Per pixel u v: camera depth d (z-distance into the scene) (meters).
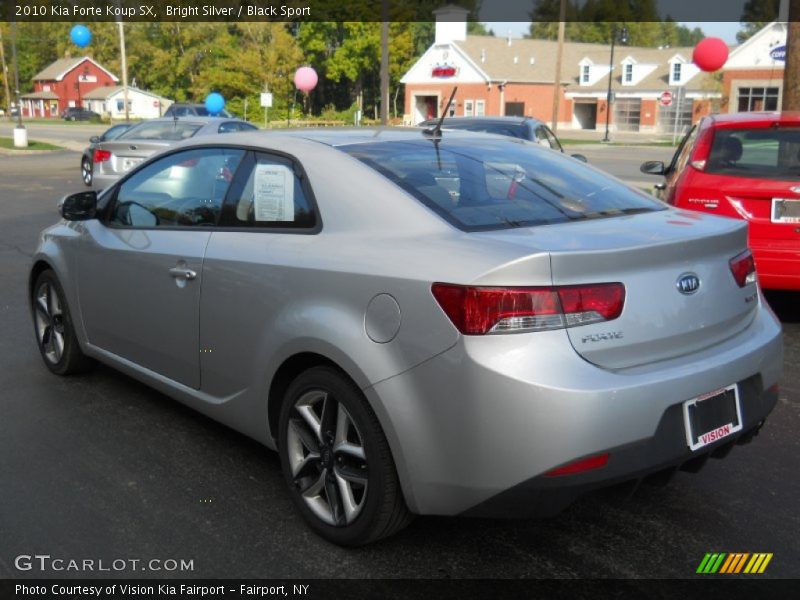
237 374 3.51
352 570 2.98
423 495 2.79
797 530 3.28
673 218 3.28
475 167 3.49
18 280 7.89
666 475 2.82
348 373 2.90
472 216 3.06
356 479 3.00
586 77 61.56
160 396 4.73
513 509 2.65
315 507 3.21
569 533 3.25
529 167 3.63
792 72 10.21
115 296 4.26
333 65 65.75
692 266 2.92
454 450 2.66
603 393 2.55
